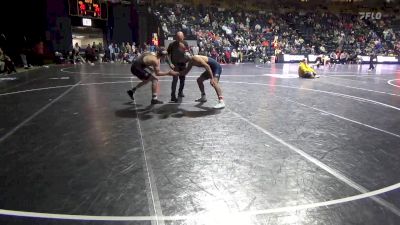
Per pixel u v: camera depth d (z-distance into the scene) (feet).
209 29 94.12
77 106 23.30
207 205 9.15
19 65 61.57
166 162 12.37
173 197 9.59
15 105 23.75
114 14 87.51
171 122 18.62
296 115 21.18
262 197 9.64
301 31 107.55
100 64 73.00
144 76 23.82
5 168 11.83
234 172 11.46
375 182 10.78
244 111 22.08
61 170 11.62
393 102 27.53
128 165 12.07
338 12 118.93
